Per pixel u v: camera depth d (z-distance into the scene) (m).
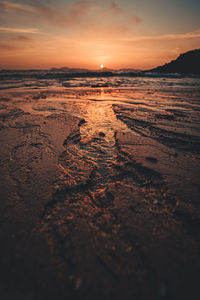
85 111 8.91
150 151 4.30
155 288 1.55
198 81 25.58
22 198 2.71
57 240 2.03
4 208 2.50
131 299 1.47
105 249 1.93
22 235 2.09
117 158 4.11
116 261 1.79
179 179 3.12
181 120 6.81
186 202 2.56
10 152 4.28
